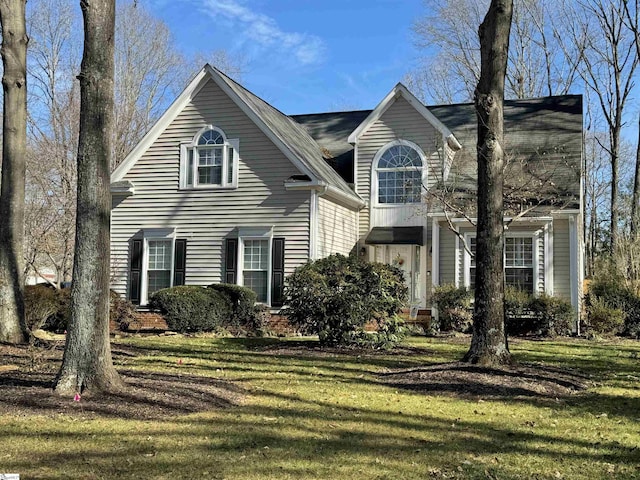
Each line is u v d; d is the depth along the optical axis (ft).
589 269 122.72
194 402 25.39
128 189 67.72
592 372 37.58
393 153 70.74
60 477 16.22
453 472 17.44
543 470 17.79
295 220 63.05
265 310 61.87
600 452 19.76
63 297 56.70
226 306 60.18
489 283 34.81
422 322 63.67
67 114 100.89
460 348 47.93
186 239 66.39
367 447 19.83
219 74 65.98
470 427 22.91
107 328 26.43
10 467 16.90
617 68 104.83
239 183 65.26
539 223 62.23
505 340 35.04
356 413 24.71
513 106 79.00
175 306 57.26
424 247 69.05
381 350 45.70
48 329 56.44
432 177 68.69
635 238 78.02
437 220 64.59
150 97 139.64
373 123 71.61
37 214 91.61
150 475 16.56
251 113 64.95
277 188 63.98
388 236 68.59
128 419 22.52
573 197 60.85
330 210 65.41
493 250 34.86
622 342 56.54
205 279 65.51
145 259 67.46
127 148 120.06
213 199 65.92
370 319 47.14
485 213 35.06
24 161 43.60
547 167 65.98
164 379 29.53
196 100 67.36
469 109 80.94
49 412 22.85
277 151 64.34
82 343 25.67
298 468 17.42
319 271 46.96
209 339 53.21
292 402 26.61
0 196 42.96
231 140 65.87
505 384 30.53
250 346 47.55
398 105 70.85
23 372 30.78
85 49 26.58
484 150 35.04
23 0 43.39
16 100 43.14
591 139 133.08
